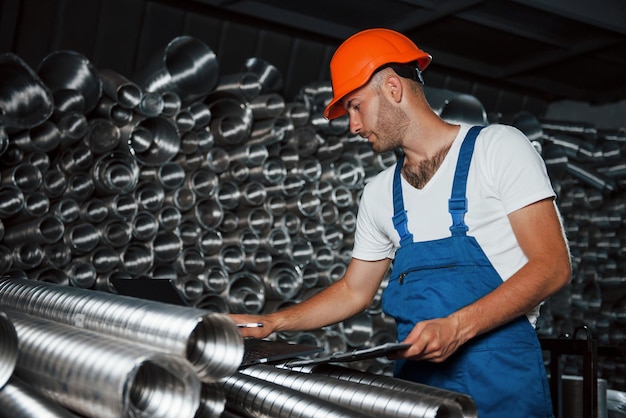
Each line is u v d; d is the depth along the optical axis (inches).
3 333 44.9
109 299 53.2
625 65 222.8
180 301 71.7
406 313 74.0
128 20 171.0
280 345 72.9
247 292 151.5
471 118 176.6
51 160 140.3
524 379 70.6
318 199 164.2
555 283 67.4
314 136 164.9
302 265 161.0
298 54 198.4
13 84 127.3
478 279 71.7
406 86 76.7
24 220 134.5
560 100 251.8
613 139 216.4
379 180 82.9
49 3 160.4
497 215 72.3
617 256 217.3
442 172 75.0
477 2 176.2
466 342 71.3
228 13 182.7
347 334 167.3
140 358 39.6
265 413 54.0
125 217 137.9
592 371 106.7
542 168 71.8
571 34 201.5
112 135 138.9
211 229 149.8
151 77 147.5
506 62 223.6
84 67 133.7
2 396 46.4
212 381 43.9
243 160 154.6
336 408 50.1
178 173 145.2
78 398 43.3
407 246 76.4
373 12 186.2
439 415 51.9
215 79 150.5
